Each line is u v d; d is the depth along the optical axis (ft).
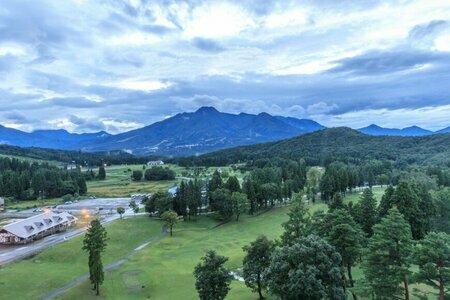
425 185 476.54
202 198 583.99
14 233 387.96
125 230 433.89
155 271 295.69
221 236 419.13
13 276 277.03
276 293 165.07
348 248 183.32
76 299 242.37
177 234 434.30
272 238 382.42
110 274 292.20
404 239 153.17
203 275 198.59
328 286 157.17
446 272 135.23
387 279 152.15
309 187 610.24
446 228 266.77
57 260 325.21
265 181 621.72
